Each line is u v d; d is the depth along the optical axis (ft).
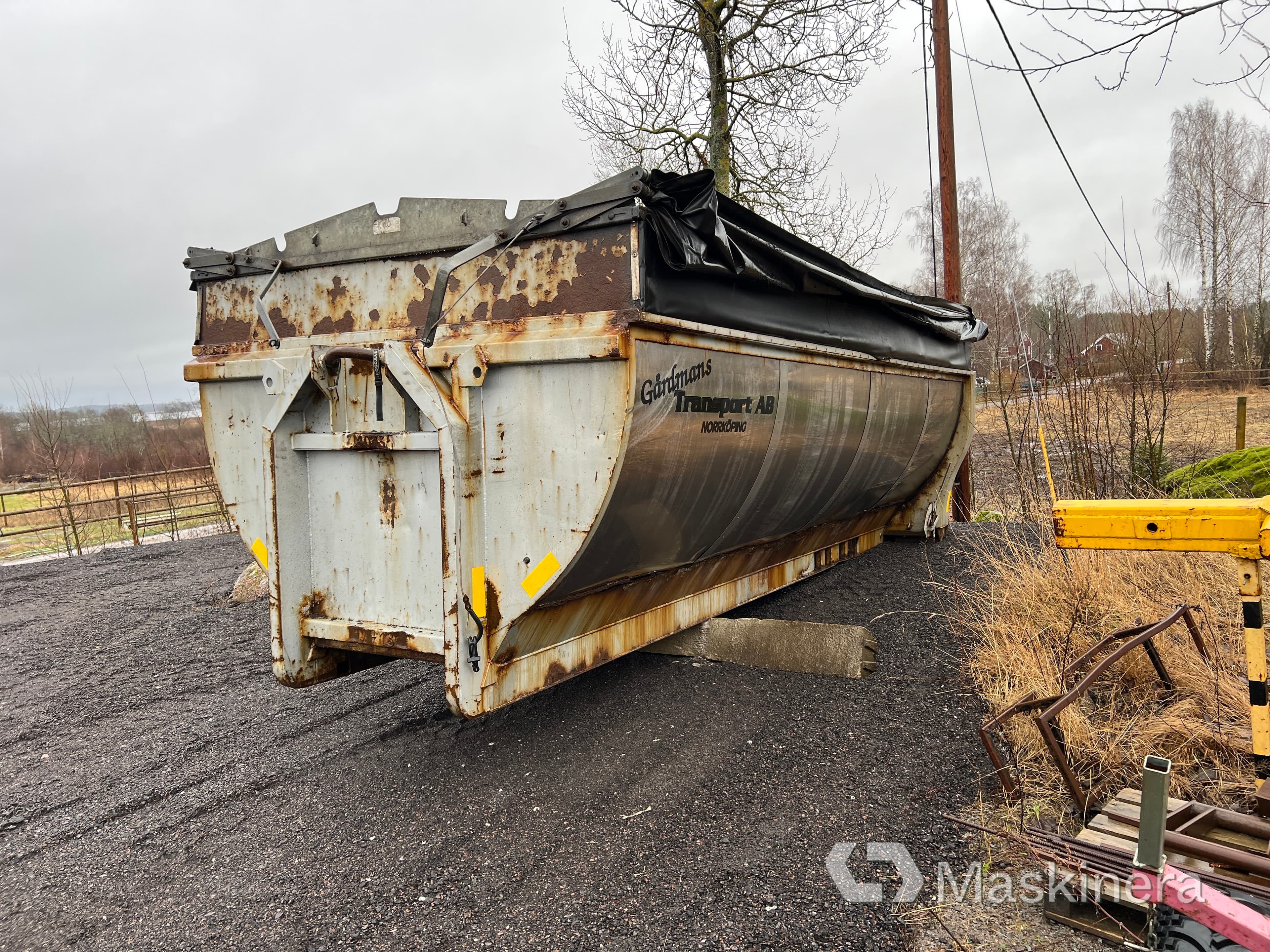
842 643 14.39
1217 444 31.42
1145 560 15.85
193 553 37.60
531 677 10.85
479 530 10.15
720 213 11.61
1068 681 11.68
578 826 9.78
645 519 11.09
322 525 11.32
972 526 27.35
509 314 10.64
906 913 7.80
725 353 11.76
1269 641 12.98
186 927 8.28
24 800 11.75
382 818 10.39
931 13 30.55
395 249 11.59
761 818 9.71
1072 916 7.52
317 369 10.78
